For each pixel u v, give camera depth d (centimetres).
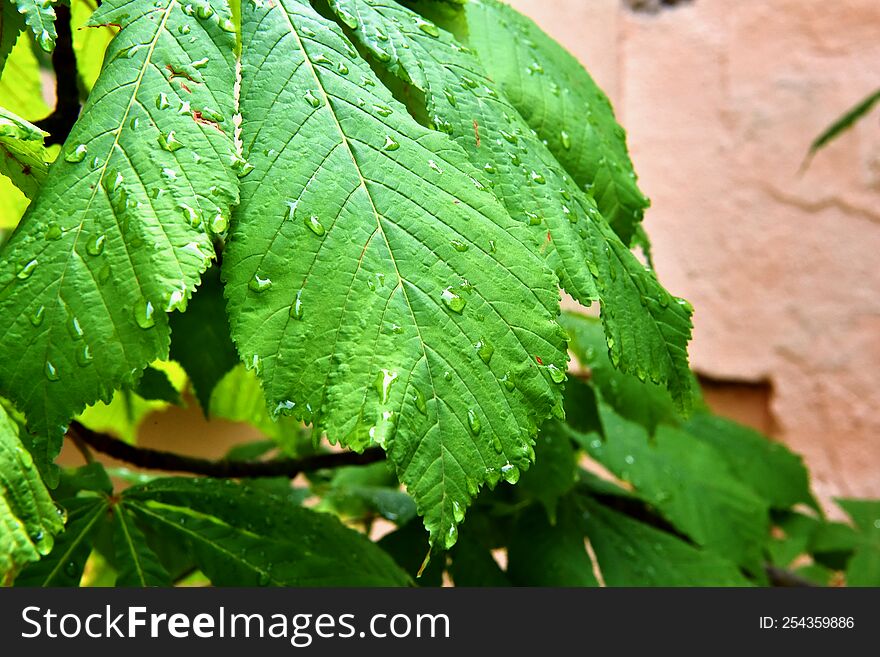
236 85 37
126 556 44
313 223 33
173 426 87
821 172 172
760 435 86
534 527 64
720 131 176
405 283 33
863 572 83
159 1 36
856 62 169
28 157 36
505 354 33
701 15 176
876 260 170
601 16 176
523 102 42
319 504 77
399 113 36
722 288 176
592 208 40
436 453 32
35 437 32
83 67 51
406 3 43
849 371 171
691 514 71
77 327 32
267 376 32
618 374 62
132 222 33
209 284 51
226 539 46
